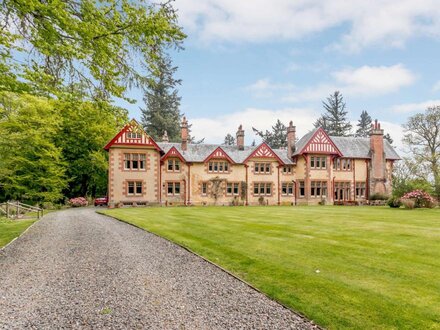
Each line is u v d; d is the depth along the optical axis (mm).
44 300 6000
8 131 21094
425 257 8430
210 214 21312
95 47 8195
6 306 5715
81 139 37062
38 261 8945
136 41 8727
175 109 67375
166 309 5527
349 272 7227
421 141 40625
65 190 39562
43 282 7090
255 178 38969
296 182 39875
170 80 61000
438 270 7262
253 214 21250
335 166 40656
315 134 39469
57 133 34531
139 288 6641
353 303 5543
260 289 6445
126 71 9234
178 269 7996
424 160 38219
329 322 4945
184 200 36594
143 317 5211
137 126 11062
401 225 14633
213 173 37812
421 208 27172
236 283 6855
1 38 7633
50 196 31250
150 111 64812
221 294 6223
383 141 44219
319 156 39531
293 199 39812
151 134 63094
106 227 15508
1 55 8008
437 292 5938
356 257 8516
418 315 5039
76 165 37625
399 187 30266
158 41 9047
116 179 33906
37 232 14070
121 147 34188
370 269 7414
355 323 4875
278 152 42031
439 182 31141
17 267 8344
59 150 30609
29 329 4809
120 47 8633
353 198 40875
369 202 39031
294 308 5492
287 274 7184
